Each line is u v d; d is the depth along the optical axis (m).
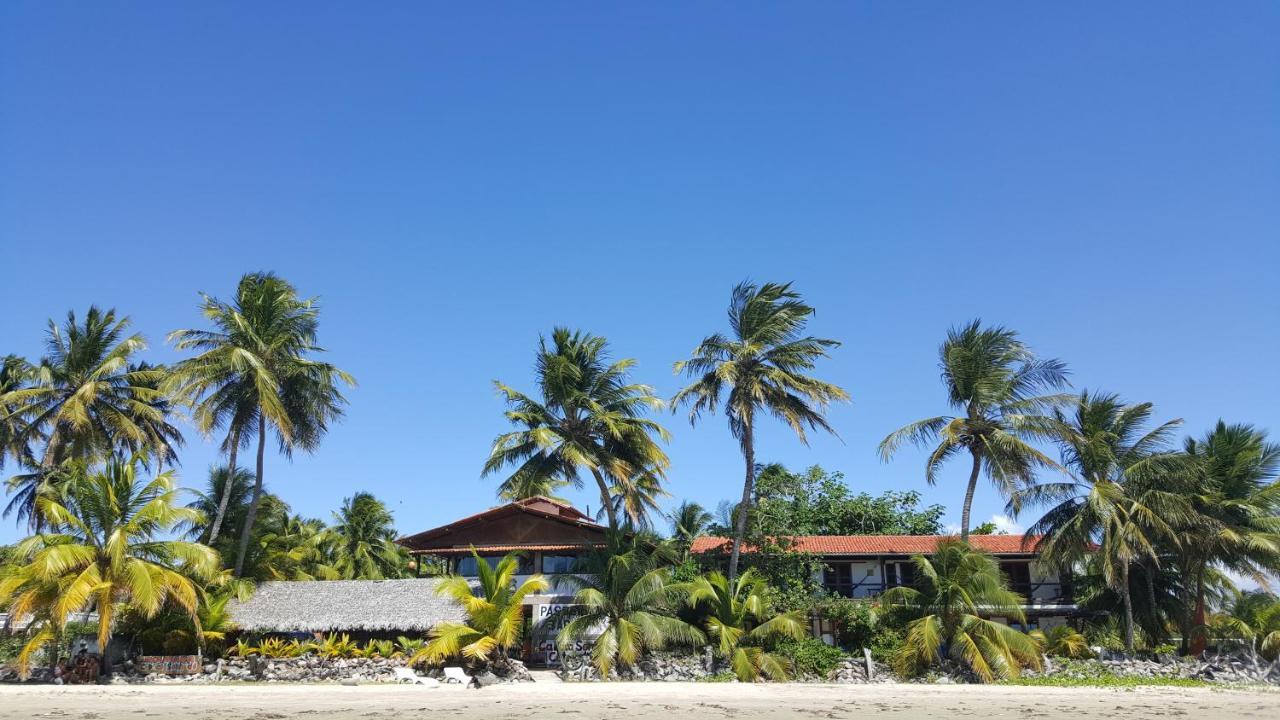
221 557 39.34
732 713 26.16
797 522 46.69
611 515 40.50
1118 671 35.62
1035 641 35.91
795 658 35.00
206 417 40.00
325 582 39.41
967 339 42.50
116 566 30.59
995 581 34.81
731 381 38.47
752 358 40.41
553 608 39.59
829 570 43.84
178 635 34.50
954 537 36.72
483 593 35.06
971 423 41.19
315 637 35.88
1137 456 39.84
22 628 35.88
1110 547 37.44
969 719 25.47
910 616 36.78
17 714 24.70
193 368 39.50
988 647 34.31
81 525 31.25
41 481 41.44
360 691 30.05
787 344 40.34
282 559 45.38
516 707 26.69
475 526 42.72
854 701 28.73
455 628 33.47
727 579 39.56
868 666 34.75
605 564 36.59
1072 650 37.62
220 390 40.84
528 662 39.25
